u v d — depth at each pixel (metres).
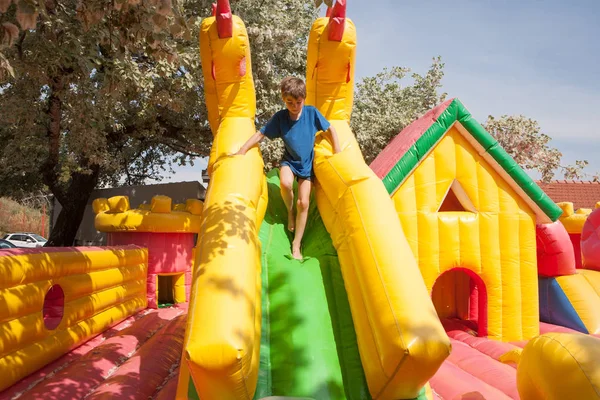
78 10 4.99
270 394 3.29
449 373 4.94
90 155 10.84
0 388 4.32
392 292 3.29
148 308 8.90
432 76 17.19
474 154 6.67
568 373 2.86
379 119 14.91
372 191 3.99
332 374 3.41
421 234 6.37
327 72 5.37
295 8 13.84
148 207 9.85
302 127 4.63
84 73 8.68
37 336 4.92
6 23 3.94
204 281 3.22
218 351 2.79
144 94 12.06
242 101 5.47
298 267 4.22
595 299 7.47
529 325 6.54
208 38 5.41
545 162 15.56
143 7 4.99
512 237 6.58
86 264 6.11
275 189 5.46
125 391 4.41
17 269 4.57
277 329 3.69
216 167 4.50
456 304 8.07
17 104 9.67
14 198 22.28
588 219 8.59
